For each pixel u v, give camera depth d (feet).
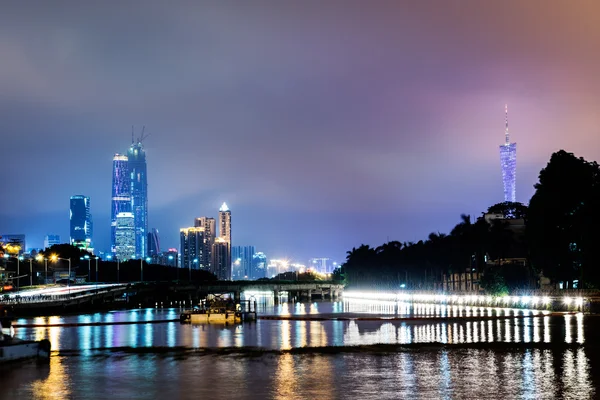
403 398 174.29
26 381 205.46
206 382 200.34
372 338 324.60
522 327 375.45
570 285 655.35
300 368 223.71
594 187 577.02
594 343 283.59
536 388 184.14
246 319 487.20
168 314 655.76
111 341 330.54
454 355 250.57
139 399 178.40
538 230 586.45
